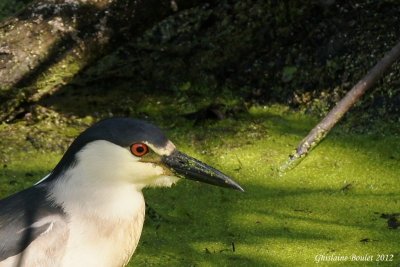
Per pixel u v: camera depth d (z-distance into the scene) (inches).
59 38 490.9
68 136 505.7
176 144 500.1
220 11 536.1
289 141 499.5
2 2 568.7
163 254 414.6
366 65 518.0
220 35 537.6
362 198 452.4
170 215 441.4
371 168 474.6
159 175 365.7
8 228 349.4
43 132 506.0
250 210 446.0
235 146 497.4
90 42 493.0
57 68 494.6
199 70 542.3
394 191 457.1
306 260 409.1
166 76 544.1
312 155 485.7
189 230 432.1
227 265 406.6
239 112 524.7
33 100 508.1
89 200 357.4
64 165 362.3
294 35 537.0
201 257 412.2
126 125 359.6
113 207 360.2
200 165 366.6
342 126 504.1
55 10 490.9
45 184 365.1
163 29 542.6
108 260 363.3
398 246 415.8
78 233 354.0
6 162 484.1
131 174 362.0
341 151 487.8
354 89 469.7
